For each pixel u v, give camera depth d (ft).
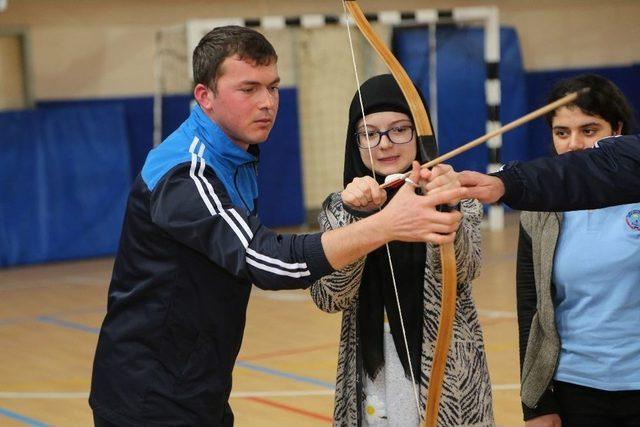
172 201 12.58
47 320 45.73
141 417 13.30
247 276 12.17
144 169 13.34
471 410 14.80
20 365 36.81
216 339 13.37
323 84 76.02
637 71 85.35
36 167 65.72
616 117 15.42
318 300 15.33
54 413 30.04
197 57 13.34
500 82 79.20
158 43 67.97
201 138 13.41
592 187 11.64
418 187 12.66
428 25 75.00
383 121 15.28
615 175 11.60
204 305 13.21
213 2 73.97
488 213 75.56
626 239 15.24
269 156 74.08
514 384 30.91
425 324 14.90
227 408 14.30
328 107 76.38
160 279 13.19
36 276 60.34
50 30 69.26
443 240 11.39
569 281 15.70
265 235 12.27
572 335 15.85
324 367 34.63
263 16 75.51
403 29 75.92
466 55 77.25
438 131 76.43
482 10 67.46
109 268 62.49
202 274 13.14
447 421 14.66
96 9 70.44
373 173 15.17
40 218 65.82
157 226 12.98
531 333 16.24
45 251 65.77
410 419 15.01
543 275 15.89
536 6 82.84
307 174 76.59
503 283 49.19
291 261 11.90
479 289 47.85
